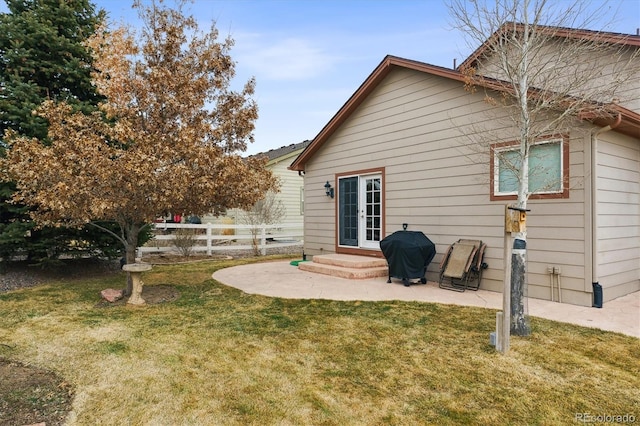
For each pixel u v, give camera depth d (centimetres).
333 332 445
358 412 276
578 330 442
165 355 378
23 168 510
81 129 557
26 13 748
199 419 267
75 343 411
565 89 483
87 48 764
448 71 676
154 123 616
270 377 331
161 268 943
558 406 282
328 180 1012
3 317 512
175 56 639
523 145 455
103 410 279
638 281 653
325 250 1026
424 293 639
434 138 738
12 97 741
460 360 363
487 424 262
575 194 554
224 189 596
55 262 780
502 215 632
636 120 529
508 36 487
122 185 527
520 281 431
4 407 282
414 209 778
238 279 782
